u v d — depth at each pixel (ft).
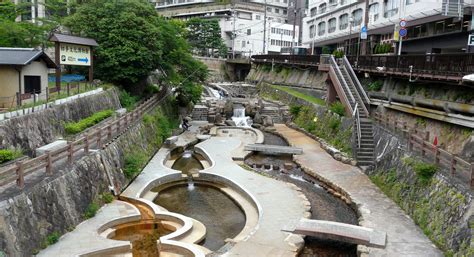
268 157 96.32
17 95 63.67
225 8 296.92
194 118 147.84
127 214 55.67
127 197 63.10
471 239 39.99
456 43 99.19
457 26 97.55
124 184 68.03
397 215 55.98
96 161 60.75
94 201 56.85
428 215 50.70
